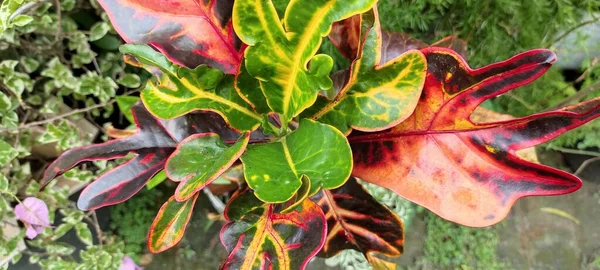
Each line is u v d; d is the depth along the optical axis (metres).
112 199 0.24
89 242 0.47
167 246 0.25
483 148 0.23
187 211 0.25
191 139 0.23
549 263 0.59
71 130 0.44
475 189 0.23
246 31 0.18
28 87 0.44
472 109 0.22
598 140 0.57
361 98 0.22
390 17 0.52
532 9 0.47
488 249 0.58
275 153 0.22
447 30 0.55
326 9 0.17
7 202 0.45
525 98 0.56
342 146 0.20
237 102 0.24
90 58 0.47
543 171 0.21
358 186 0.29
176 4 0.22
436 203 0.23
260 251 0.24
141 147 0.25
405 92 0.21
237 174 0.32
